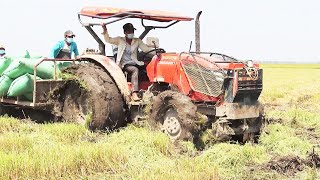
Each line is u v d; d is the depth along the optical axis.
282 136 7.57
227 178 5.61
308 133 8.77
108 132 8.02
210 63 7.59
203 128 7.34
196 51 8.56
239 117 7.29
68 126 7.92
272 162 6.20
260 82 7.53
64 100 8.80
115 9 8.23
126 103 8.07
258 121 7.79
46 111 9.45
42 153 5.89
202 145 7.23
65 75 8.55
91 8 8.47
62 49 10.23
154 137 6.95
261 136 7.66
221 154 6.38
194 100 7.75
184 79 7.82
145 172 5.44
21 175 5.25
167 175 5.27
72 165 5.56
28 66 8.87
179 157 6.58
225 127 7.22
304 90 21.19
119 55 8.47
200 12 8.58
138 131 7.51
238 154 6.39
